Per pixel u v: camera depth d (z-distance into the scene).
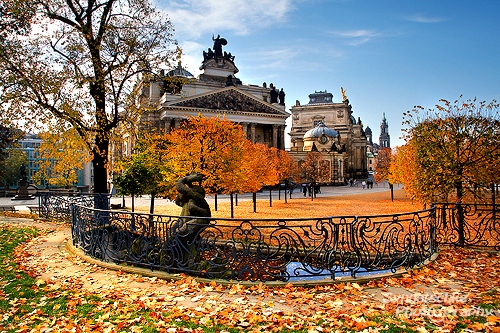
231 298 8.79
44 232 19.81
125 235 12.19
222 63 113.38
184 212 13.16
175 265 11.41
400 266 11.53
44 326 7.14
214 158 26.92
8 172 96.69
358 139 168.62
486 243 16.05
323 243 10.55
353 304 8.24
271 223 29.33
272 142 110.38
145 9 25.09
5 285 9.90
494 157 19.19
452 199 23.73
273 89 116.56
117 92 24.75
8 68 21.53
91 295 9.00
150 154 30.05
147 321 7.33
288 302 8.41
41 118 22.62
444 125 19.81
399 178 49.16
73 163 24.86
